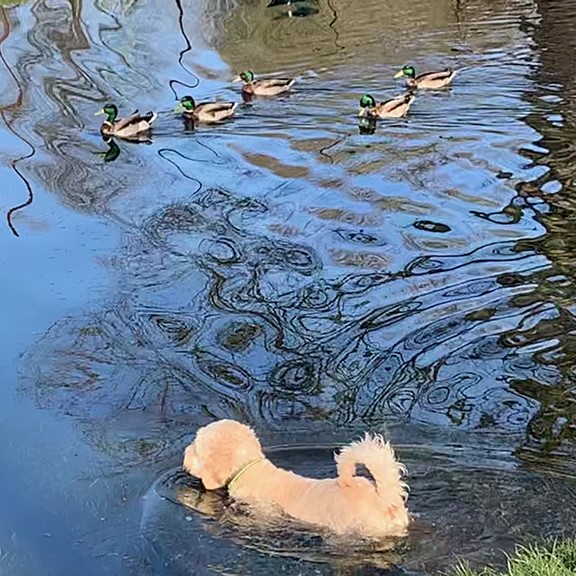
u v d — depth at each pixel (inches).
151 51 689.6
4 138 506.9
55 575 184.2
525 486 197.0
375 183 410.0
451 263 327.0
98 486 214.7
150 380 266.1
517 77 552.7
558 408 236.7
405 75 554.6
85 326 299.1
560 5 721.0
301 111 527.8
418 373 259.8
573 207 367.6
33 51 695.1
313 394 253.8
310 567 173.6
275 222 374.9
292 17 766.5
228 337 286.8
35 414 251.9
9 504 209.9
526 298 296.4
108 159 467.2
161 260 344.8
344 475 183.5
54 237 370.3
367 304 302.0
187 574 177.6
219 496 200.1
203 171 442.0
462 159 431.2
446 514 185.5
